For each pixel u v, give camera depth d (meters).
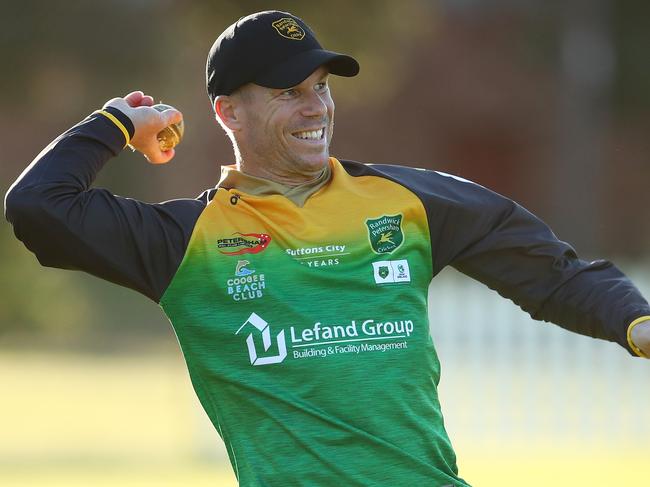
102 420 48.91
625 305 15.64
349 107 109.56
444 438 15.65
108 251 15.59
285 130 16.11
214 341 15.57
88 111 77.69
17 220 15.60
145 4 76.44
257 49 16.11
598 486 33.34
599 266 16.28
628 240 109.31
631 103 107.94
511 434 45.31
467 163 113.38
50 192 15.56
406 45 98.06
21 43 74.00
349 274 15.69
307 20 73.44
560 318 16.31
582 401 48.50
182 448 42.03
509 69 112.06
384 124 111.25
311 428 15.20
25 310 77.75
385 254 15.88
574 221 105.62
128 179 83.75
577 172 105.75
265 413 15.30
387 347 15.52
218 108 16.69
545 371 52.66
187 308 15.68
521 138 112.88
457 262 16.48
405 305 15.78
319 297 15.56
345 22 74.19
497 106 112.12
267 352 15.41
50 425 47.56
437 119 112.31
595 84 105.31
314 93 16.31
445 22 111.88
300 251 15.72
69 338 78.62
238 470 15.44
